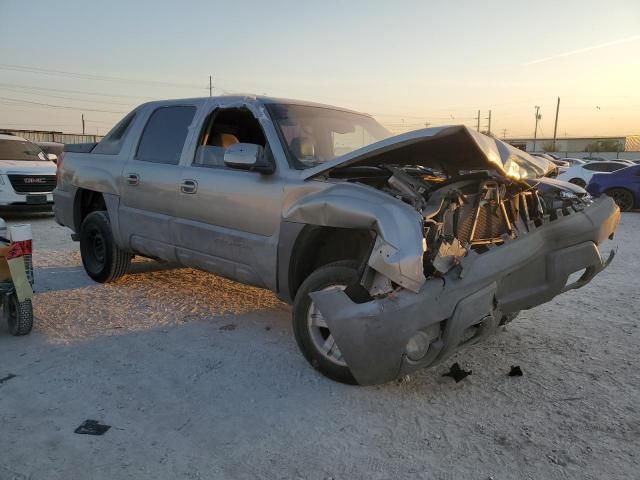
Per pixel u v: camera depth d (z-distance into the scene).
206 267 4.72
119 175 5.57
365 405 3.37
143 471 2.68
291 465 2.76
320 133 4.55
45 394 3.44
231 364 3.96
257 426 3.12
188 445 2.92
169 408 3.30
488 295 3.35
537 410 3.34
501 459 2.83
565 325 4.95
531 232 3.69
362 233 3.74
